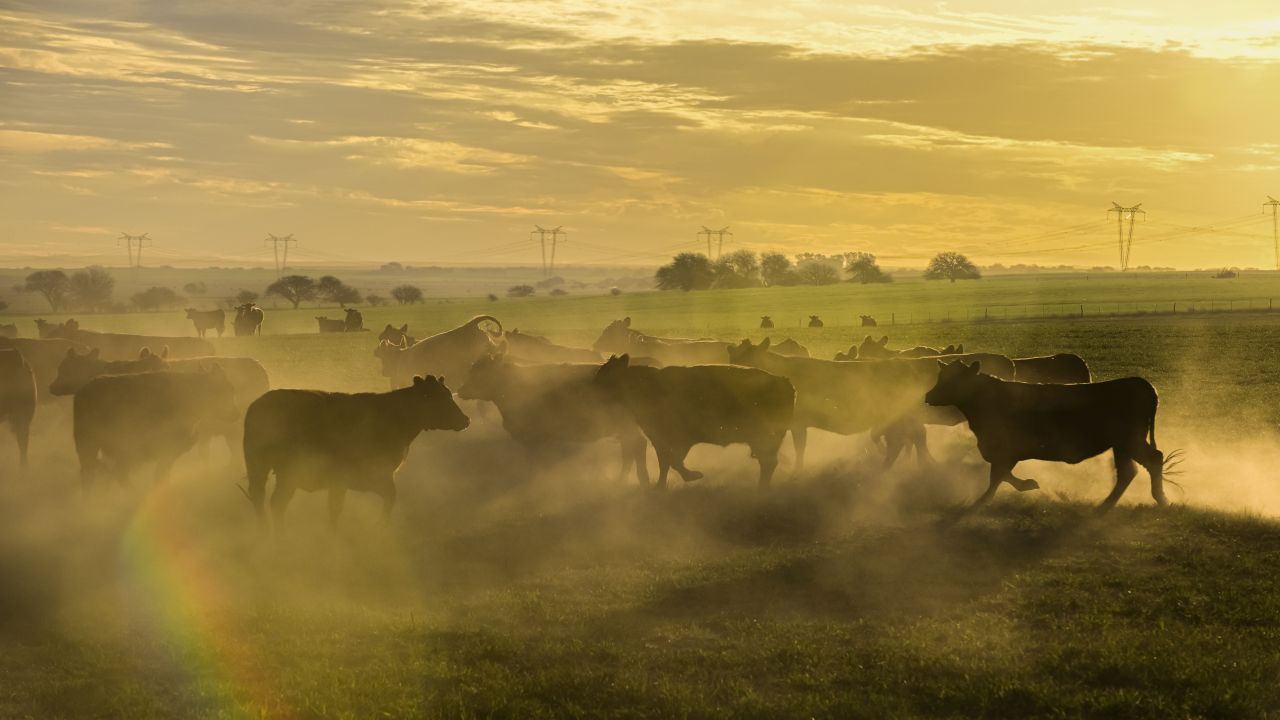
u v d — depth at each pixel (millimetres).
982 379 15430
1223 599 10922
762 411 17141
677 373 17219
